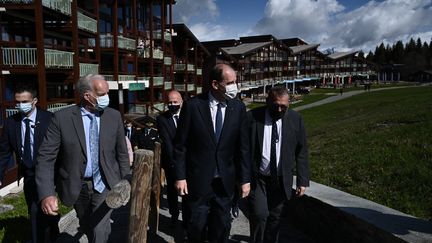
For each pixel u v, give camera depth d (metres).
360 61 131.25
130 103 32.97
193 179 4.02
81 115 3.90
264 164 4.46
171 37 41.28
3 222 6.43
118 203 3.51
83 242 5.51
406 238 3.54
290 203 5.95
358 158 7.44
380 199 5.28
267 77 91.31
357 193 5.68
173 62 44.28
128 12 32.19
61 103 18.34
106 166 3.97
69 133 3.81
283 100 4.29
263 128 4.48
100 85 3.83
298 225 5.70
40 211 4.67
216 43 91.19
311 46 111.31
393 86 94.38
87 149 3.88
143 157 3.22
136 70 31.20
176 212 6.04
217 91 3.97
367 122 14.38
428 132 8.32
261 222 4.51
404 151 7.15
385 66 144.75
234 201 4.68
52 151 3.82
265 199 4.51
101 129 3.95
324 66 118.19
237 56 77.06
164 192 8.32
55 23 19.11
